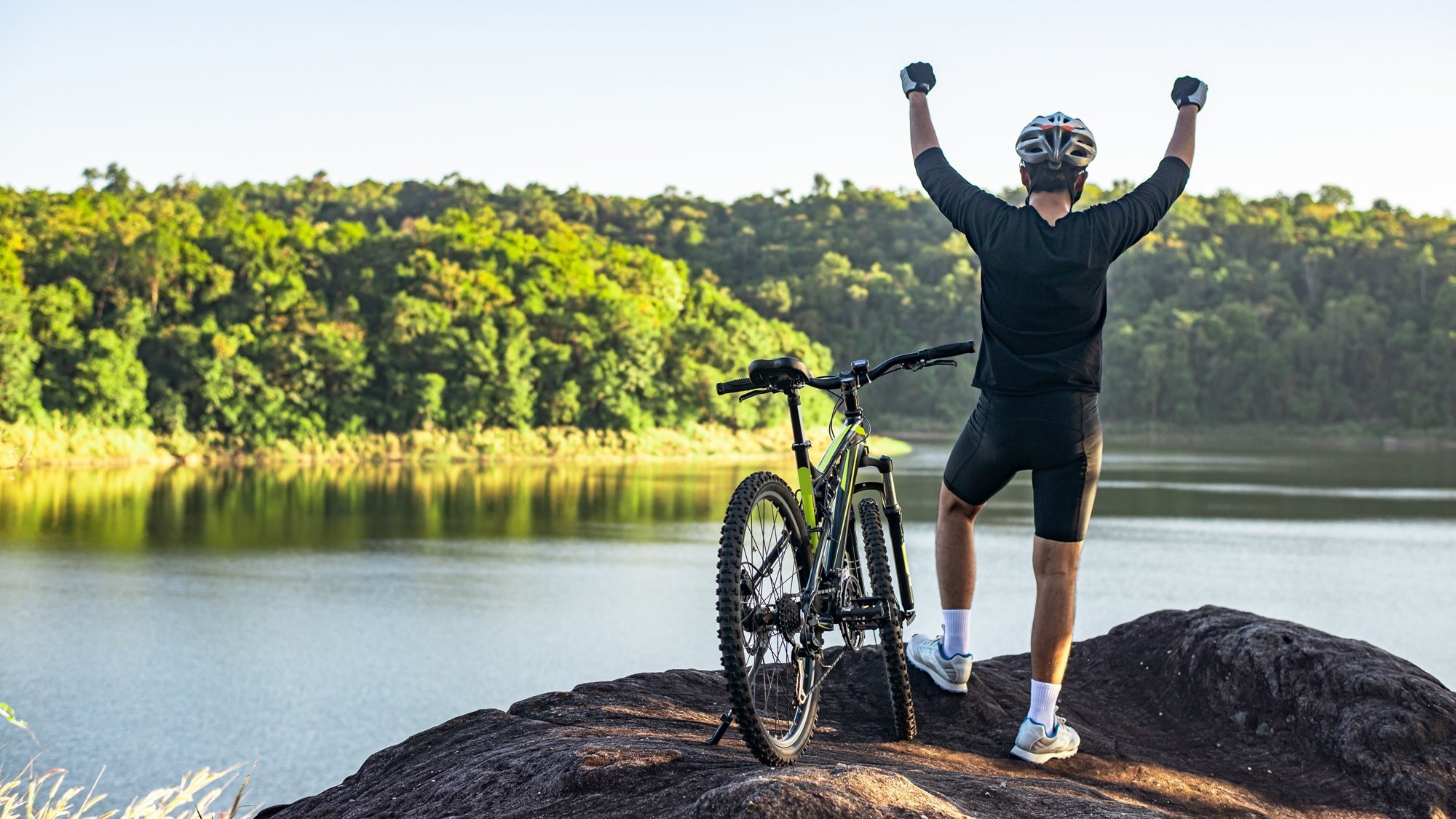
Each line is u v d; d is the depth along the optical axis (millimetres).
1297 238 193500
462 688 30156
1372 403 155750
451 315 112750
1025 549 55469
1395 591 43094
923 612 36312
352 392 104562
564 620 39312
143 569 49438
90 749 24484
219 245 112312
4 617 38969
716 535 62594
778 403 124125
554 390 111625
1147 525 64000
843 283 172500
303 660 33438
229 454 95438
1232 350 157250
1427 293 171500
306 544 57719
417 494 80062
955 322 163875
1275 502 76312
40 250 109062
